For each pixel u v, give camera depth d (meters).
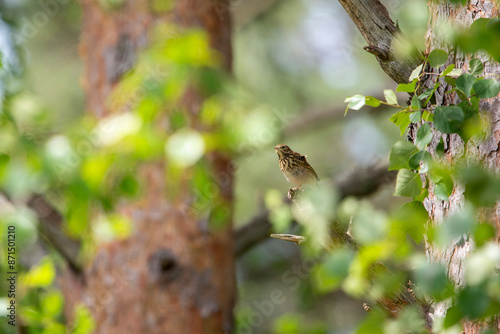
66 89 18.86
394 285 5.62
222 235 13.51
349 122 21.70
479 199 4.90
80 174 7.56
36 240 12.89
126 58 13.59
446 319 5.12
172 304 13.09
